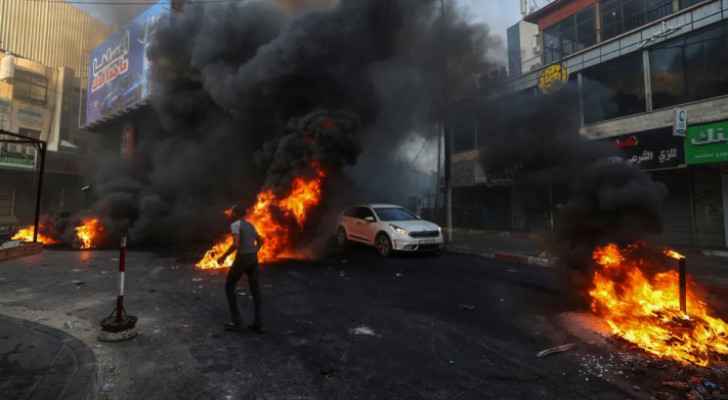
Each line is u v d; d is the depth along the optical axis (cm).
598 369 322
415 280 696
